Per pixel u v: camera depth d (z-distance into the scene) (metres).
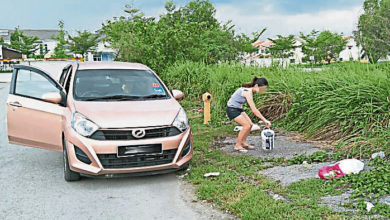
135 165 4.81
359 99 6.88
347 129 6.78
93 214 4.09
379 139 5.80
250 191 4.49
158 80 6.35
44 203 4.41
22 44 68.69
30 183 5.12
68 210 4.21
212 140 7.59
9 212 4.16
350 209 3.84
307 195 4.30
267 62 12.88
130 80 6.08
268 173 5.25
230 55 18.61
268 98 9.27
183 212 4.09
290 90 9.05
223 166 5.66
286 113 8.64
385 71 7.38
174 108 5.43
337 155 5.73
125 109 5.15
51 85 5.95
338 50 40.81
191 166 5.73
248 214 3.83
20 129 5.97
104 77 6.04
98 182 5.13
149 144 4.81
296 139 7.28
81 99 5.48
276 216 3.77
